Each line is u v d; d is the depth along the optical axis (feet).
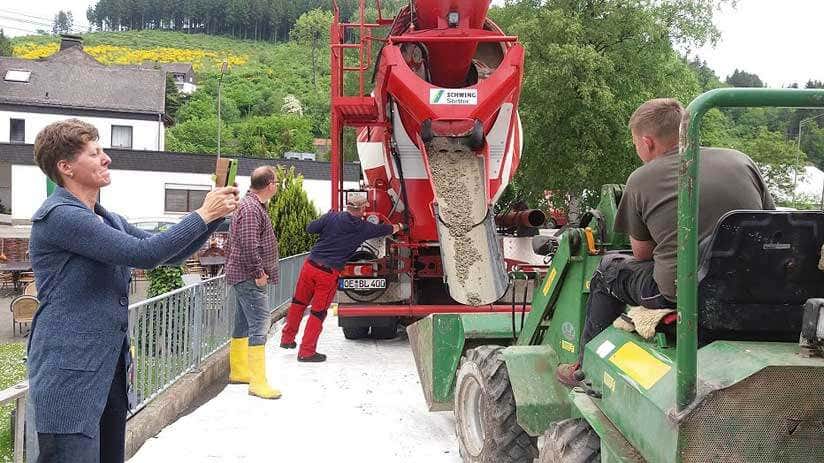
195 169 99.30
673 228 8.65
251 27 531.91
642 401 7.86
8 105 141.79
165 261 9.27
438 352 16.06
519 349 12.80
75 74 152.05
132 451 15.31
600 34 49.85
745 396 6.72
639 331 8.79
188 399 19.79
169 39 506.48
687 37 53.01
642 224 9.31
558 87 47.29
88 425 8.84
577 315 11.71
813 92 6.55
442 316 16.05
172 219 73.72
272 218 43.37
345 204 26.40
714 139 30.83
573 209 51.34
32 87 146.10
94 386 8.93
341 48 25.07
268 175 20.53
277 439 16.47
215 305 23.90
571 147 48.70
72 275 8.92
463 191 21.57
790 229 7.67
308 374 22.95
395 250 26.43
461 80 23.07
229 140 231.50
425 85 21.20
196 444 15.97
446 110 21.01
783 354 7.11
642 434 7.80
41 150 9.19
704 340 8.26
